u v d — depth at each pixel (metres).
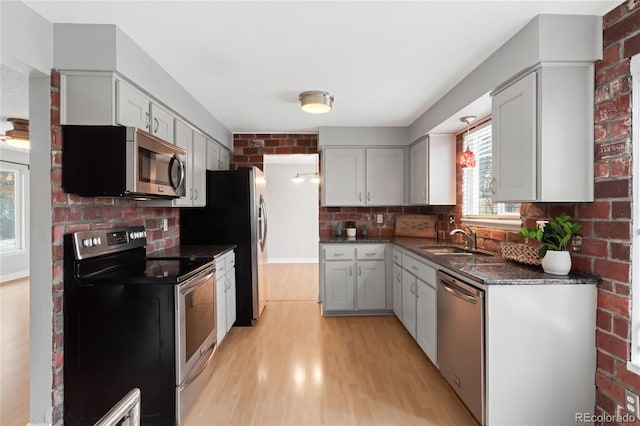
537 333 1.74
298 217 7.53
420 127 3.55
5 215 5.70
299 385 2.35
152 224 2.88
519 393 1.75
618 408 1.62
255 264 3.52
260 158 4.28
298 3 1.59
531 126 1.80
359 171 4.01
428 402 2.14
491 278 1.75
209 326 2.42
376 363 2.67
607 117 1.67
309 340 3.13
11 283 5.42
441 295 2.31
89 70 1.79
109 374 1.85
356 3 1.60
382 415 2.01
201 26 1.79
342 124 3.87
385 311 3.88
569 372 1.75
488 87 2.16
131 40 1.92
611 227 1.65
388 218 4.34
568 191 1.76
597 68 1.73
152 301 1.85
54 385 1.78
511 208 2.68
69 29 1.78
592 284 1.74
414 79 2.52
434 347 2.45
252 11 1.65
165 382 1.85
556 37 1.70
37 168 1.75
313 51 2.07
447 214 3.75
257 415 2.02
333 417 2.00
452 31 1.85
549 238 1.89
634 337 1.56
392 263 3.77
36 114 1.75
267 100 2.99
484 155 3.03
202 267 2.28
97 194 1.86
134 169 1.83
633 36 1.55
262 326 3.51
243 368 2.59
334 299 3.80
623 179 1.59
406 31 1.84
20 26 1.57
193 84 2.60
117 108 1.85
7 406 2.08
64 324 1.84
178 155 2.44
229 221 3.53
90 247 1.94
